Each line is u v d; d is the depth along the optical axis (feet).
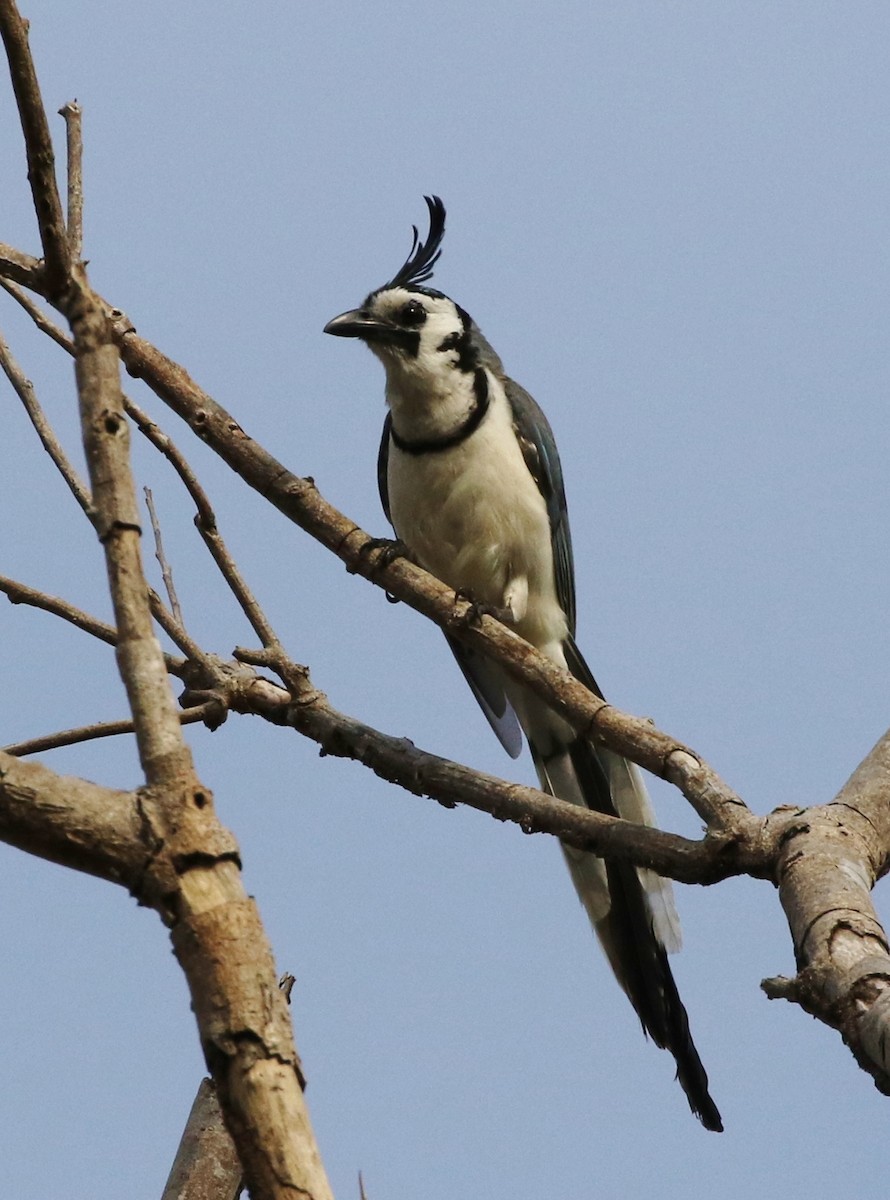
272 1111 14.82
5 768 15.90
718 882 22.91
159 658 16.76
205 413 29.09
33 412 28.94
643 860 23.54
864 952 18.94
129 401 27.89
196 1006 15.42
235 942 15.55
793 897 20.66
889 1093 17.26
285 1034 15.25
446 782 26.61
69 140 24.84
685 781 24.17
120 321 28.81
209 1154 22.89
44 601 28.27
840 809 22.35
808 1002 18.63
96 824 15.88
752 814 22.91
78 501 28.43
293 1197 14.49
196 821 16.05
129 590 16.79
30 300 27.96
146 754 16.30
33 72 22.20
